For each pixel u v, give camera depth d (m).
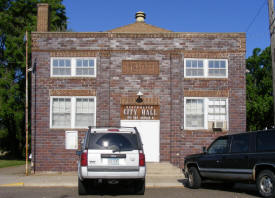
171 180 15.48
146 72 18.31
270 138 10.91
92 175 10.55
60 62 18.41
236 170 11.56
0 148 35.25
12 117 31.41
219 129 18.08
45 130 18.03
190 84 18.28
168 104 18.22
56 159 17.91
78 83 18.27
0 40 32.50
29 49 30.09
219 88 18.28
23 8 33.03
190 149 17.98
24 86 31.28
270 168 10.68
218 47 18.42
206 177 12.77
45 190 12.87
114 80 18.28
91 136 10.93
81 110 18.23
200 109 18.28
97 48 18.38
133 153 10.74
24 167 23.12
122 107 18.23
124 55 18.36
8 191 12.60
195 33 18.44
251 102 36.94
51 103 18.19
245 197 10.95
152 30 21.42
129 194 11.72
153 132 18.11
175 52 18.38
